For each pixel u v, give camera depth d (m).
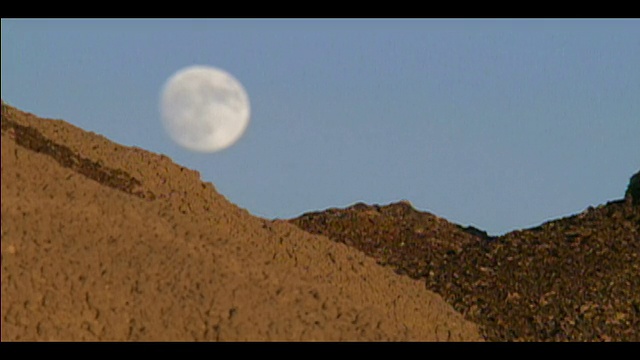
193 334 146.75
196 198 186.12
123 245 154.88
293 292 159.88
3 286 143.88
